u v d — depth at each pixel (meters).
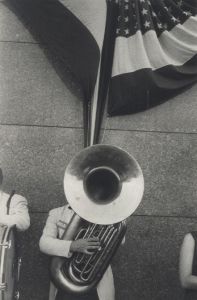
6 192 5.03
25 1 5.10
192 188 5.18
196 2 5.24
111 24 5.13
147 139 5.21
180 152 5.23
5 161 5.07
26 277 4.94
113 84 5.04
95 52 4.97
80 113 5.16
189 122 5.27
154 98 5.10
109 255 3.94
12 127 5.12
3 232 3.92
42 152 5.11
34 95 5.17
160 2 5.17
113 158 3.98
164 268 5.04
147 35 5.09
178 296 5.02
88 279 3.91
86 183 3.94
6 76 5.18
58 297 4.04
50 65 5.21
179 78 5.16
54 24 5.05
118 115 5.18
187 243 3.94
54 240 3.97
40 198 5.05
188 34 5.17
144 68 5.00
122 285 4.99
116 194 3.93
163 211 5.12
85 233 4.00
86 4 5.00
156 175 5.17
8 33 5.22
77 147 5.12
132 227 5.07
